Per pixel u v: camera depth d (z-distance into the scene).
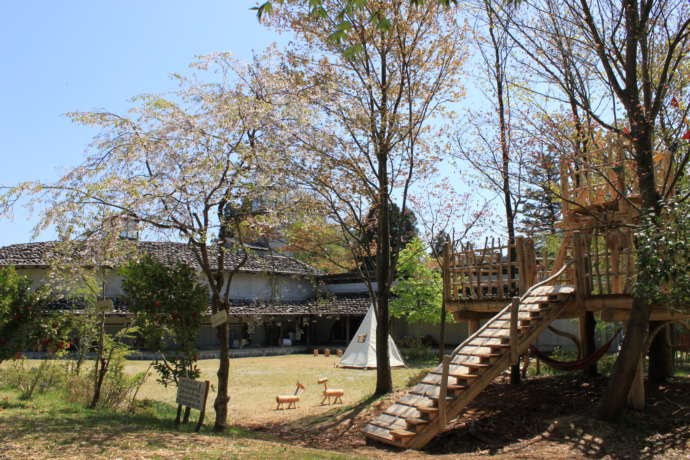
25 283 12.05
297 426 12.59
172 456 6.88
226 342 10.55
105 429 8.69
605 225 10.83
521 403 11.73
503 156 13.75
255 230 11.67
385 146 14.61
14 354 11.75
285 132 11.28
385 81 14.66
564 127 13.11
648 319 9.64
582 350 13.53
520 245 12.71
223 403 10.38
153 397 16.95
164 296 10.27
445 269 14.30
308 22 13.63
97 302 11.95
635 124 10.09
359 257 17.14
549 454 8.53
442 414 9.52
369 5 13.28
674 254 8.10
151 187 9.58
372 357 26.09
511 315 10.30
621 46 10.69
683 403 10.06
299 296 38.09
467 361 10.50
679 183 11.80
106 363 12.15
